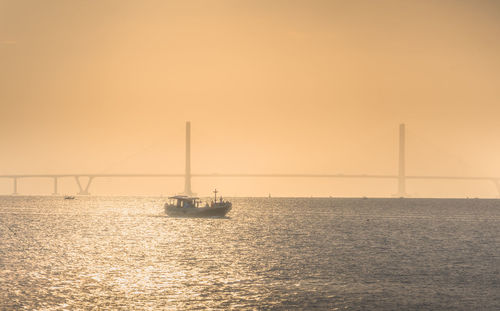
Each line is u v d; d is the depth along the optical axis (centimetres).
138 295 9269
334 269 11581
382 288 9900
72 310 8425
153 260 12550
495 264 12288
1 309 8412
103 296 9169
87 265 11812
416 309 8675
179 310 8488
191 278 10569
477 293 9594
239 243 15712
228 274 10981
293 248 14738
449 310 8644
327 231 19575
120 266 11738
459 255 13625
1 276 10544
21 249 14188
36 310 8394
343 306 8788
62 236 17262
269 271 11319
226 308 8612
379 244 15812
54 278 10438
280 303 8900
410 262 12519
